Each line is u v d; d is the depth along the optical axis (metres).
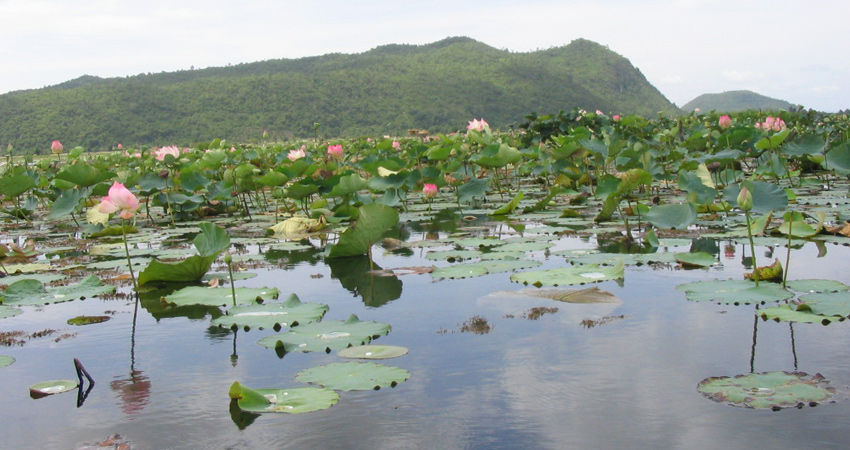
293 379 2.26
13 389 2.30
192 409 2.04
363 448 1.74
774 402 1.91
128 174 8.67
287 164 10.13
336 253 4.59
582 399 2.01
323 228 6.36
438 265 4.22
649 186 8.00
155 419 1.98
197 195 7.91
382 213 4.32
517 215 6.94
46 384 2.31
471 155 9.52
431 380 2.20
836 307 2.79
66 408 2.10
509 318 2.90
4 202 10.19
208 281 4.03
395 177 7.45
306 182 6.82
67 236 6.73
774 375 2.10
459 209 7.70
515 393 2.07
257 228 6.83
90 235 6.49
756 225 4.63
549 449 1.70
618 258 4.11
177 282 4.00
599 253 4.36
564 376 2.20
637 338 2.55
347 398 2.08
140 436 1.87
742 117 17.80
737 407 1.91
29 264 4.86
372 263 4.38
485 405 1.99
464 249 4.81
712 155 7.88
